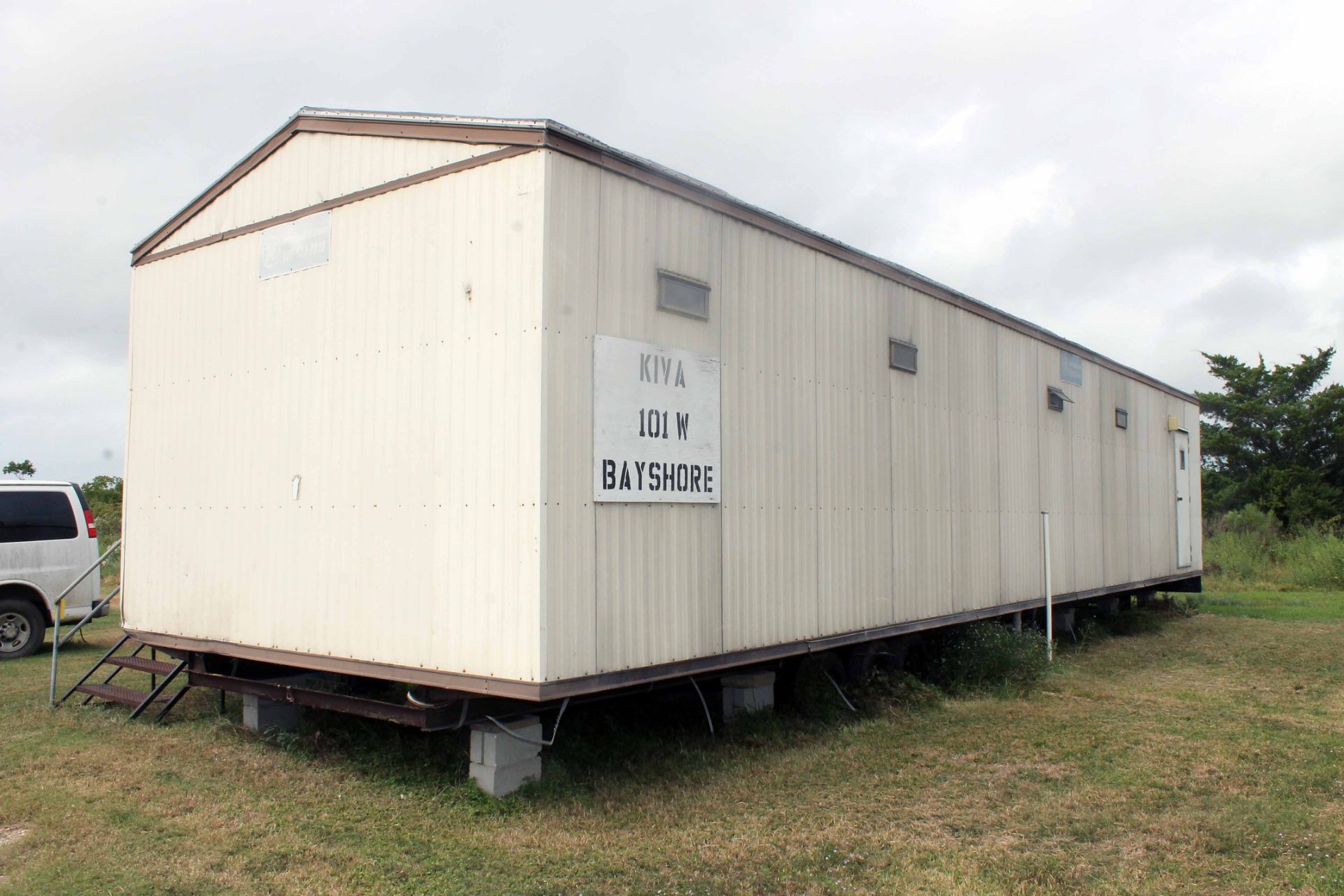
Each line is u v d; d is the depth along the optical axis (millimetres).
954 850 4883
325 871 4441
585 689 5285
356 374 6086
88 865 4465
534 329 5172
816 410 7504
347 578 6020
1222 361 37656
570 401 5301
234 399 6895
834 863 4672
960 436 9664
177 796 5512
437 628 5508
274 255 6699
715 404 6414
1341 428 33781
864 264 8250
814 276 7590
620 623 5551
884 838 5027
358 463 6023
